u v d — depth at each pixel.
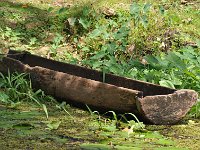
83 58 15.61
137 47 15.43
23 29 17.20
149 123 9.13
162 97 9.02
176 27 16.80
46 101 10.60
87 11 16.67
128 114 9.28
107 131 8.55
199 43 13.38
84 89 9.88
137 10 14.90
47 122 8.90
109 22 16.41
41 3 19.38
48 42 16.61
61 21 17.41
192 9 18.98
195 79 11.54
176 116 9.20
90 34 15.12
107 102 9.43
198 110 9.98
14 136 7.96
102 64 12.40
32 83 10.95
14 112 9.55
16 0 19.45
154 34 15.99
